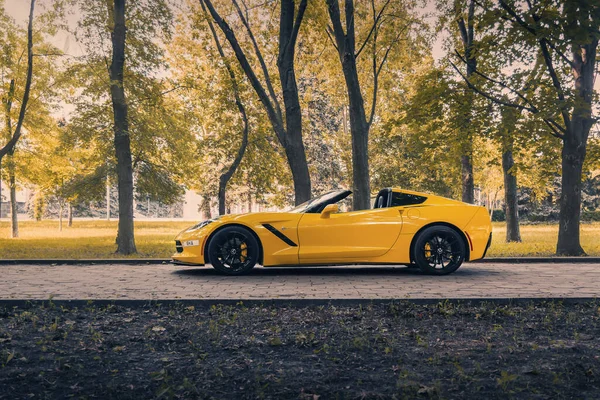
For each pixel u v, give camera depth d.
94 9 14.68
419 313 4.86
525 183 27.73
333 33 15.25
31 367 3.27
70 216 39.41
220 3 16.36
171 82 17.20
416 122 14.00
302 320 4.61
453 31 17.33
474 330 4.23
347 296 5.55
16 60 18.94
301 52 18.50
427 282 6.97
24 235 26.95
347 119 32.41
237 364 3.31
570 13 8.84
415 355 3.49
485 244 8.05
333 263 7.82
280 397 2.72
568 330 4.21
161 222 50.72
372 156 28.97
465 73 18.00
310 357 3.46
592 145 14.41
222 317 4.73
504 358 3.39
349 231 7.81
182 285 6.74
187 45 19.92
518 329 4.25
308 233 7.75
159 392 2.72
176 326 4.41
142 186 18.08
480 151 19.92
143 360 3.43
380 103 24.05
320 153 33.78
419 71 21.44
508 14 11.50
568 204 12.44
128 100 15.38
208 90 18.73
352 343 3.74
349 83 14.19
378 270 8.65
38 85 18.72
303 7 13.07
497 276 7.73
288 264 7.76
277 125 13.80
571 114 12.05
